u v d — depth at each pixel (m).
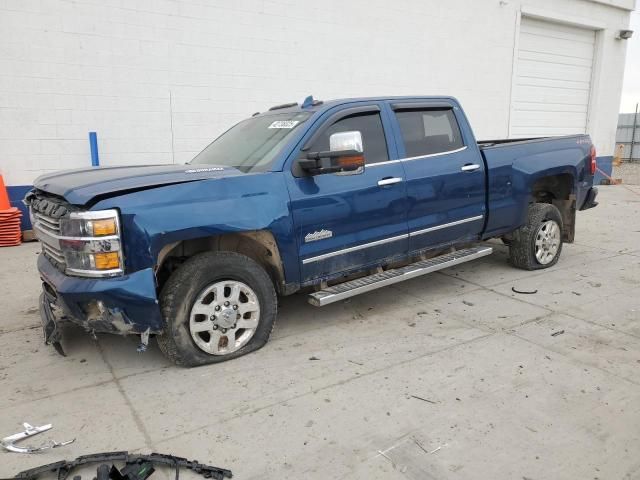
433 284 5.76
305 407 3.23
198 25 8.67
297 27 9.64
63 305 3.52
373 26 10.60
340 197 4.23
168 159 8.77
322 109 4.38
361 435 2.93
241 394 3.40
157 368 3.79
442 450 2.77
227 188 3.74
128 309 3.40
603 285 5.62
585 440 2.84
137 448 2.85
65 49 7.77
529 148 5.82
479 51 12.52
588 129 16.08
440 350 4.02
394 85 11.18
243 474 2.62
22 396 3.42
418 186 4.73
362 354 3.98
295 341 4.25
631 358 3.84
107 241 3.33
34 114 7.73
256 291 3.93
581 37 15.22
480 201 5.29
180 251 3.98
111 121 8.24
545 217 6.05
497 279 5.88
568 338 4.22
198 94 8.86
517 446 2.80
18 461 2.76
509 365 3.75
